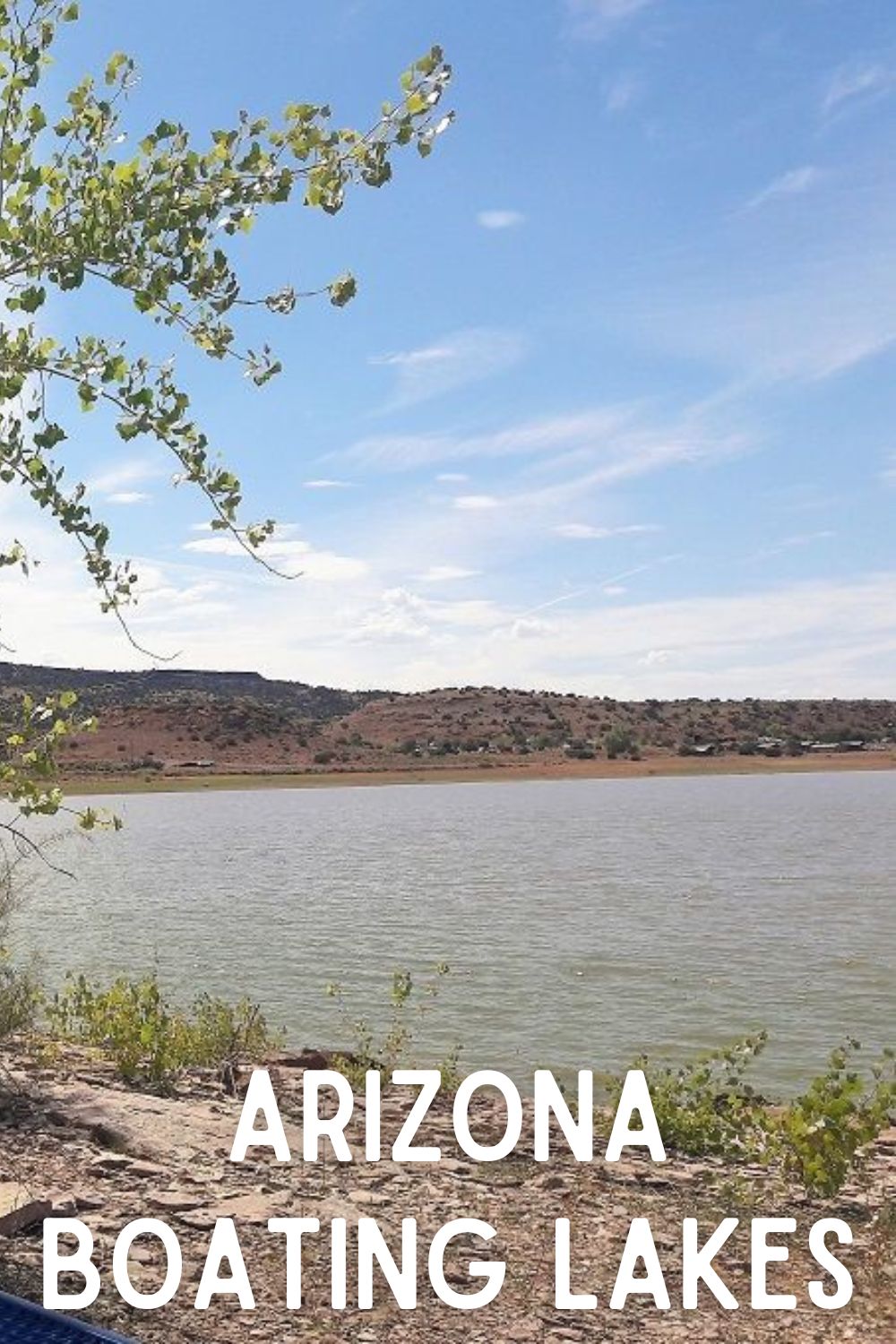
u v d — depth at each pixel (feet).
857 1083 30.89
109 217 17.30
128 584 18.76
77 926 127.13
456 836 287.07
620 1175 30.53
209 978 93.50
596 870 193.26
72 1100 30.66
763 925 124.36
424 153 17.54
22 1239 22.03
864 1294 23.07
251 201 17.51
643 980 90.99
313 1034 70.59
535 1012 78.54
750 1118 34.50
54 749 17.94
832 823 304.50
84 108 17.80
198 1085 37.09
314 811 445.78
